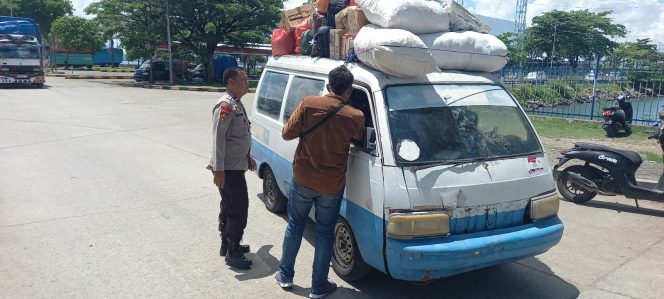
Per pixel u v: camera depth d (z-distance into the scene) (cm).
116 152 957
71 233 536
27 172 792
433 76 429
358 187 399
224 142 435
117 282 428
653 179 779
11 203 634
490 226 389
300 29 584
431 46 424
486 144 409
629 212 647
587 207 668
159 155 938
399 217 360
